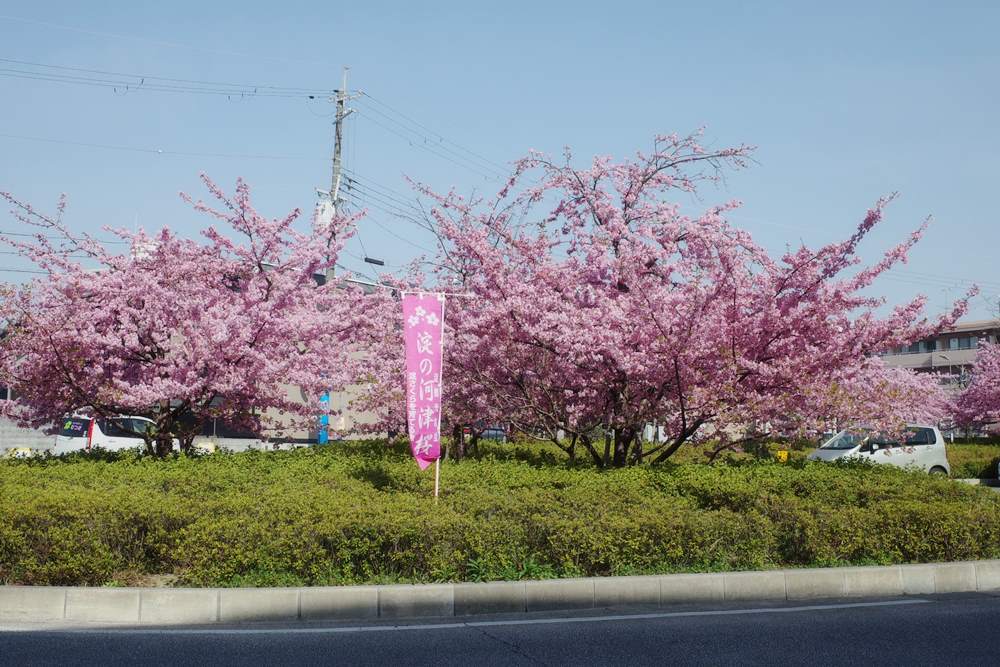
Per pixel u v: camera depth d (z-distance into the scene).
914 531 8.70
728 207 13.88
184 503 7.60
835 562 8.47
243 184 12.97
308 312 13.58
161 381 12.14
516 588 6.94
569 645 5.77
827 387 11.39
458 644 5.77
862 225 11.37
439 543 7.35
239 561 7.04
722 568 8.02
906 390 14.99
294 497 8.09
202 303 12.50
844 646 5.78
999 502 10.28
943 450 21.55
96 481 9.34
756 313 12.01
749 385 12.05
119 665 5.11
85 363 12.77
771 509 8.77
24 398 13.21
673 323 11.59
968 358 62.28
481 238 12.51
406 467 10.87
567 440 18.33
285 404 13.98
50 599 6.49
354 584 7.06
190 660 5.25
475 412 14.20
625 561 7.75
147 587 6.85
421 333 9.49
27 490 7.98
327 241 13.77
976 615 6.86
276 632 6.07
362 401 16.23
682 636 6.05
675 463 11.72
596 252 12.71
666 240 13.32
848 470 11.79
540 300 12.31
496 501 8.21
